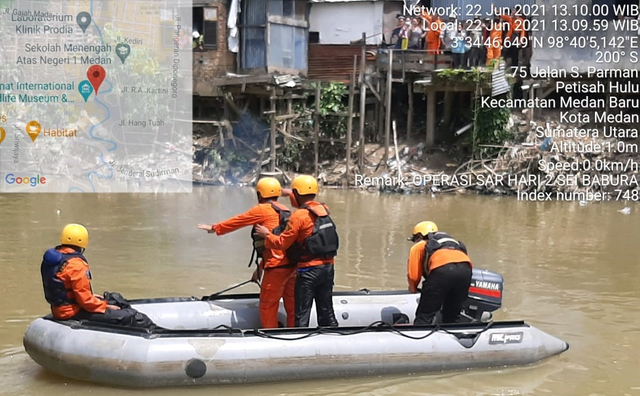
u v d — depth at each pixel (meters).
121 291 9.99
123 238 13.76
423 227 7.80
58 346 6.50
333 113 22.80
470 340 7.18
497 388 6.77
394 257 12.51
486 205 18.92
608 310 9.56
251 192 20.95
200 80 24.11
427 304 7.28
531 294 10.32
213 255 12.45
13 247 12.66
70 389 6.46
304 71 25.06
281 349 6.69
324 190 21.61
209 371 6.49
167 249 12.87
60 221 15.39
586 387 6.84
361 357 6.86
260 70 23.84
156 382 6.41
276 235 7.11
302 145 23.39
